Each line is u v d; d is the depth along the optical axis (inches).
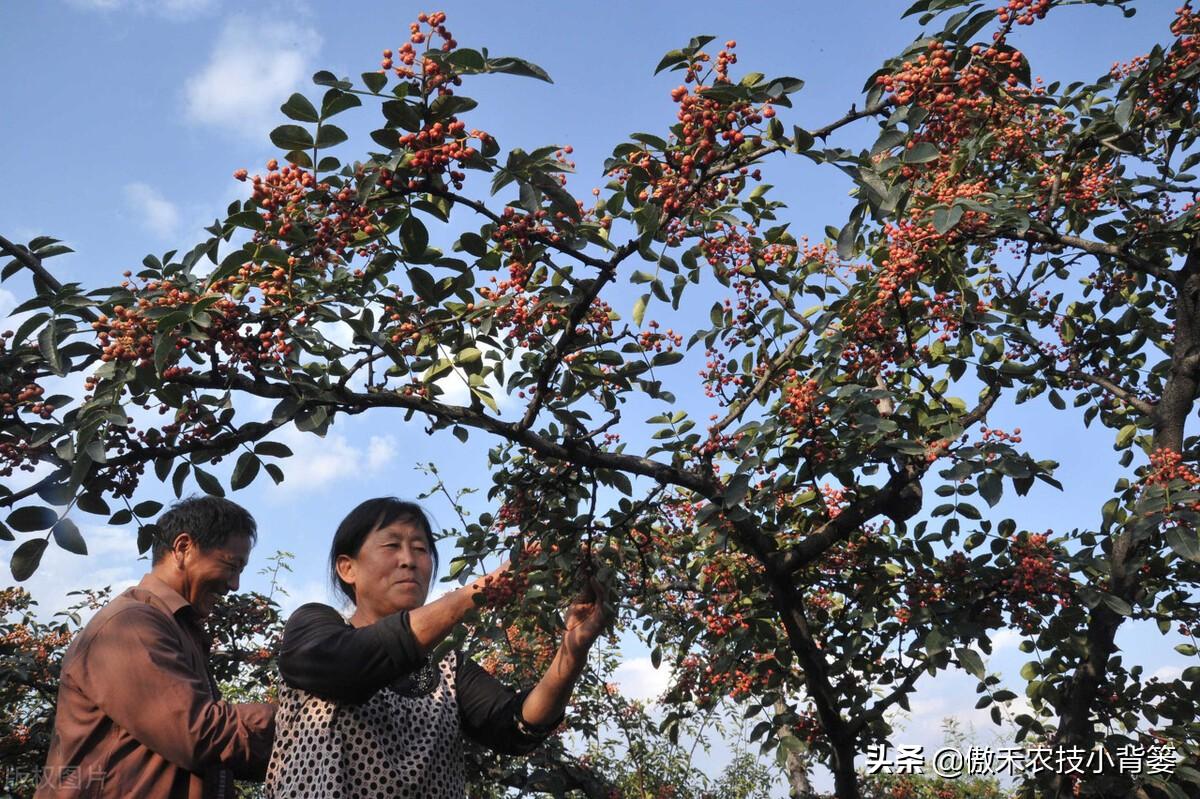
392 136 110.7
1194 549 163.0
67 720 86.9
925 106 131.6
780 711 222.4
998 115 170.7
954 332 198.8
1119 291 235.6
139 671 85.6
